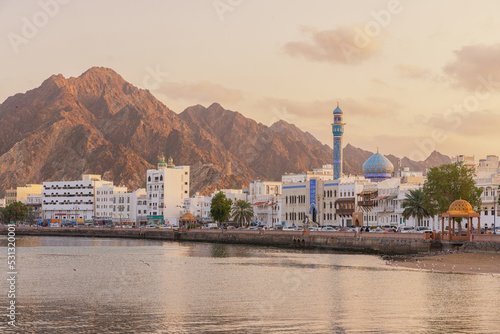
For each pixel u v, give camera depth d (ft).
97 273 385.29
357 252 543.39
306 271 380.58
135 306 262.26
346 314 240.94
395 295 281.74
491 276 342.64
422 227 604.49
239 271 390.01
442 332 213.05
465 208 476.13
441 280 327.88
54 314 246.06
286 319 233.76
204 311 249.75
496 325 221.87
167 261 470.80
